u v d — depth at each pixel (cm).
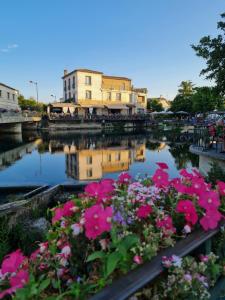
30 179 1109
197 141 1045
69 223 189
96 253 151
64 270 167
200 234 186
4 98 3900
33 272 163
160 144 2417
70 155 1784
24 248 473
